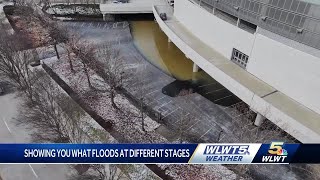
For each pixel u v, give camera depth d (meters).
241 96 38.38
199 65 45.91
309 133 30.78
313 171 32.88
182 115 39.91
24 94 42.69
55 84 48.00
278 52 35.12
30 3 72.81
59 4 77.31
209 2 45.41
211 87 48.94
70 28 68.19
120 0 74.50
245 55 41.03
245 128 32.38
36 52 54.03
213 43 47.12
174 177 33.38
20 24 64.94
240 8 39.19
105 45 57.94
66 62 54.22
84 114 41.84
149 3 72.12
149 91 47.72
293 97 35.47
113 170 31.44
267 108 34.62
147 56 58.38
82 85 48.28
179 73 52.94
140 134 39.16
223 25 43.19
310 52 32.88
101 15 73.38
